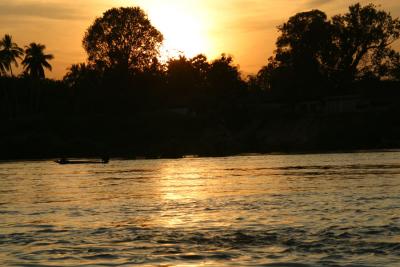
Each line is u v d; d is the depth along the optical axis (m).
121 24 194.12
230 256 29.36
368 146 153.50
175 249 31.06
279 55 195.12
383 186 60.16
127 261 28.78
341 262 27.67
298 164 105.94
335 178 72.69
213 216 41.91
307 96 177.50
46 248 31.94
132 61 198.50
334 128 160.75
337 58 192.38
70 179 85.31
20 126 169.25
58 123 170.62
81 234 35.91
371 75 189.38
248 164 111.31
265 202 49.34
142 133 166.38
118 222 40.34
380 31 188.00
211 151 156.25
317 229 35.44
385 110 162.25
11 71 184.25
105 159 130.12
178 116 173.50
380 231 34.25
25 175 96.69
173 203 50.47
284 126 166.38
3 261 29.03
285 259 28.48
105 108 181.00
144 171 99.38
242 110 172.00
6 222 41.75
